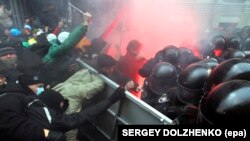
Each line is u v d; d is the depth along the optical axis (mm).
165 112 2504
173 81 2924
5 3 7328
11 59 3035
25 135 1836
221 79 2031
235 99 1599
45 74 3051
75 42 3186
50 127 2074
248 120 1559
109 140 2896
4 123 1833
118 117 2664
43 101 2283
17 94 2033
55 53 3166
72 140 2619
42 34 4590
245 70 1994
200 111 1800
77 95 2662
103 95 2867
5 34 5090
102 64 2797
